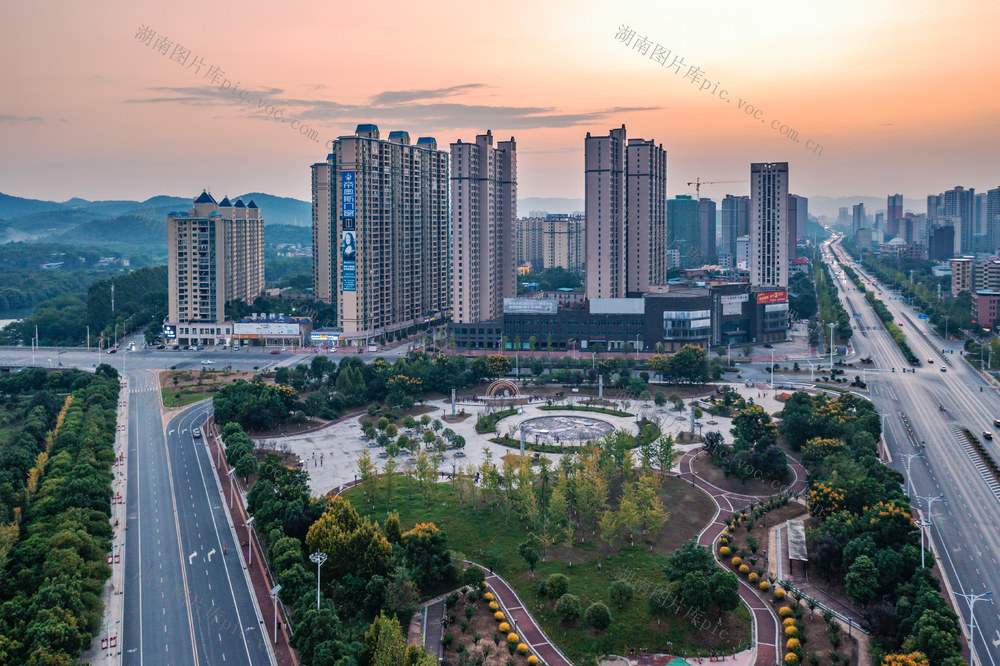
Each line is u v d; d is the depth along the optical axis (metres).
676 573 183.38
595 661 164.38
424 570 192.88
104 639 174.38
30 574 183.25
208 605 189.88
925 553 191.25
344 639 164.88
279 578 186.00
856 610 183.38
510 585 195.38
